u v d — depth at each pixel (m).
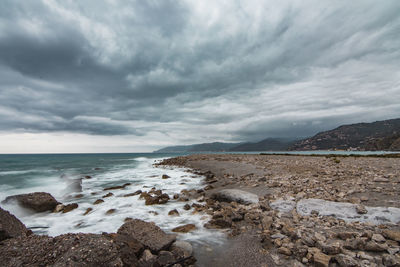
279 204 7.09
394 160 19.41
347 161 19.86
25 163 44.38
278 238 4.82
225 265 4.20
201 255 4.65
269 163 21.59
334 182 9.94
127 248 4.26
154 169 28.66
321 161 21.11
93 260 3.66
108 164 40.66
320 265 3.61
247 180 12.85
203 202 9.48
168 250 4.80
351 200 6.77
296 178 11.70
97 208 9.37
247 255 4.45
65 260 3.59
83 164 40.75
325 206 6.18
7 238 4.91
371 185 8.64
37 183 17.30
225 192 8.98
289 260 4.05
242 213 6.80
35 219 8.02
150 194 11.61
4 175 22.80
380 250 3.82
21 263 3.67
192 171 22.50
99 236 4.31
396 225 4.77
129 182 17.06
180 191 12.48
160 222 7.11
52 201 9.23
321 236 4.52
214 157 39.81
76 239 4.18
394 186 8.20
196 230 6.09
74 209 9.35
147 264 4.05
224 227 6.12
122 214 8.34
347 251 3.91
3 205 8.91
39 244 4.10
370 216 5.27
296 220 5.68
